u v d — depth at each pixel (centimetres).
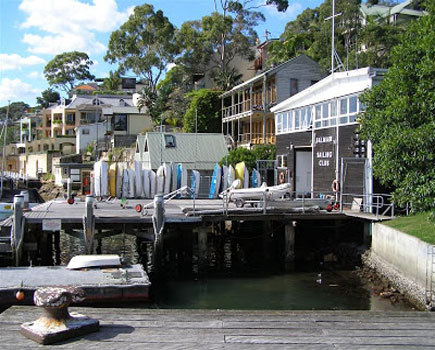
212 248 2259
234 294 1458
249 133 4244
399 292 1384
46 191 5266
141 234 1723
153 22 6075
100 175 2817
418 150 1340
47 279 1280
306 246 2147
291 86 3806
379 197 1945
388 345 604
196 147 3753
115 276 1314
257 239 2316
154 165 3547
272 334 638
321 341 614
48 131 8050
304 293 1447
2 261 1697
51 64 9869
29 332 601
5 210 2169
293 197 2633
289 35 5381
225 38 5672
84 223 1647
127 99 7488
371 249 1702
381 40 4141
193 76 6059
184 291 1503
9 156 7825
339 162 2197
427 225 1460
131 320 689
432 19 1439
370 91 1756
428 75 1348
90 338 610
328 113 2309
